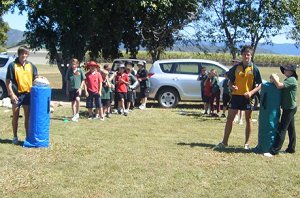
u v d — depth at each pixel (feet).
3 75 59.77
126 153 27.58
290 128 28.84
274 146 28.14
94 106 43.47
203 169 24.20
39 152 27.20
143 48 73.41
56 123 39.63
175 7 68.18
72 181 21.58
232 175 23.21
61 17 64.13
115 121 42.42
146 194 19.99
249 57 28.91
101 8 64.54
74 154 26.96
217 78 47.78
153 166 24.57
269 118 27.99
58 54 70.54
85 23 64.95
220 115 48.70
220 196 19.97
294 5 65.77
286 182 22.22
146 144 30.81
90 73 42.93
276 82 27.76
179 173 23.29
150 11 67.36
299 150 30.01
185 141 32.55
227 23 68.64
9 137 31.96
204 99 48.44
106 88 44.42
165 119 44.80
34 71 29.71
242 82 28.99
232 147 30.27
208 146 30.50
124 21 67.87
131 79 47.98
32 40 69.15
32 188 20.45
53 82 100.22
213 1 68.64
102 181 21.71
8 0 65.57
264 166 25.16
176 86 54.95
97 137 33.19
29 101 29.19
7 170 23.18
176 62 55.88
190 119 45.24
